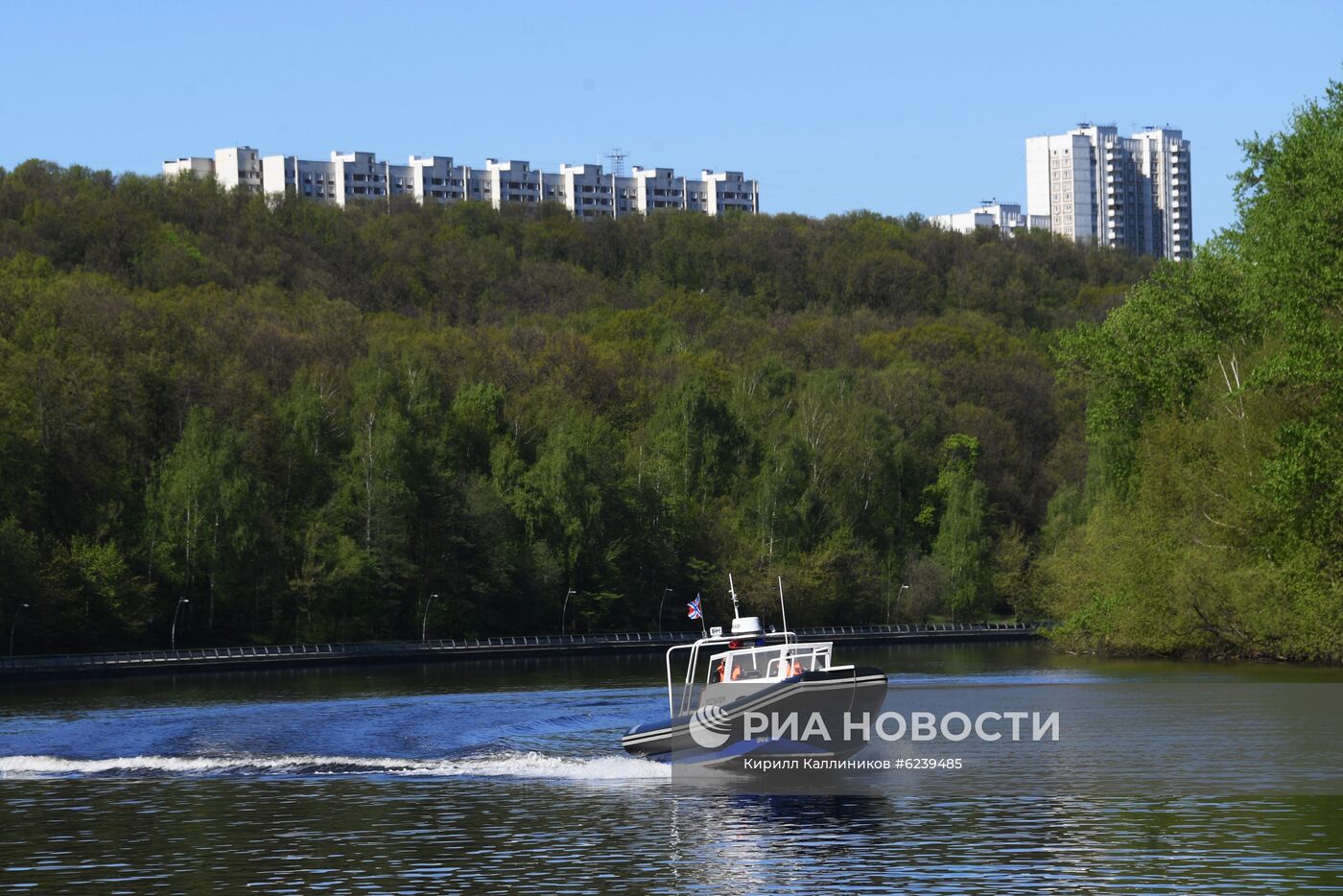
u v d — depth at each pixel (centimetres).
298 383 14800
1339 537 6944
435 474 13838
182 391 14012
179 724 5741
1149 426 8225
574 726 5612
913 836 3250
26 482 11525
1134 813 3469
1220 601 7912
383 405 14438
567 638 13988
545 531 14512
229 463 12456
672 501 15262
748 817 3488
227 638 12531
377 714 6200
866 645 14725
